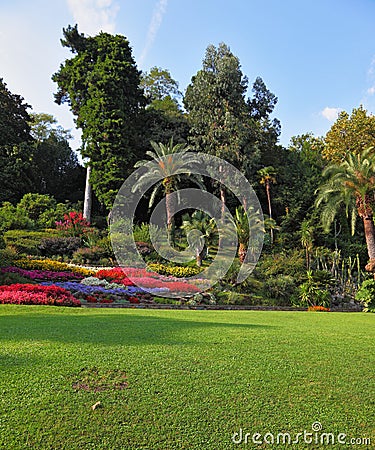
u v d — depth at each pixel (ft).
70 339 16.92
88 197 92.12
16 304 29.71
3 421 10.03
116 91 90.99
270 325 23.95
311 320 28.25
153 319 24.29
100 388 12.05
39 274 46.32
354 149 96.73
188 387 12.30
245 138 97.40
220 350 16.16
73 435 9.74
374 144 93.71
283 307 49.73
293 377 13.52
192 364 14.21
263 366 14.43
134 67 98.53
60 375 12.70
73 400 11.22
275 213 101.81
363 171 59.98
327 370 14.38
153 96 127.65
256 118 117.19
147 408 11.02
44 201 86.22
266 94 118.52
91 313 27.30
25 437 9.53
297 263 68.69
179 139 100.83
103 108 88.17
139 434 9.91
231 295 51.29
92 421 10.31
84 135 88.74
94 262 61.05
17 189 94.63
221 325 22.53
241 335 19.35
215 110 98.27
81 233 73.41
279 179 104.68
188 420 10.56
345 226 93.35
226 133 95.50
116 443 9.55
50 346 15.64
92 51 96.32
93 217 96.12
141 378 12.80
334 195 67.97
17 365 13.35
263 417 10.89
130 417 10.57
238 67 105.70
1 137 97.14
